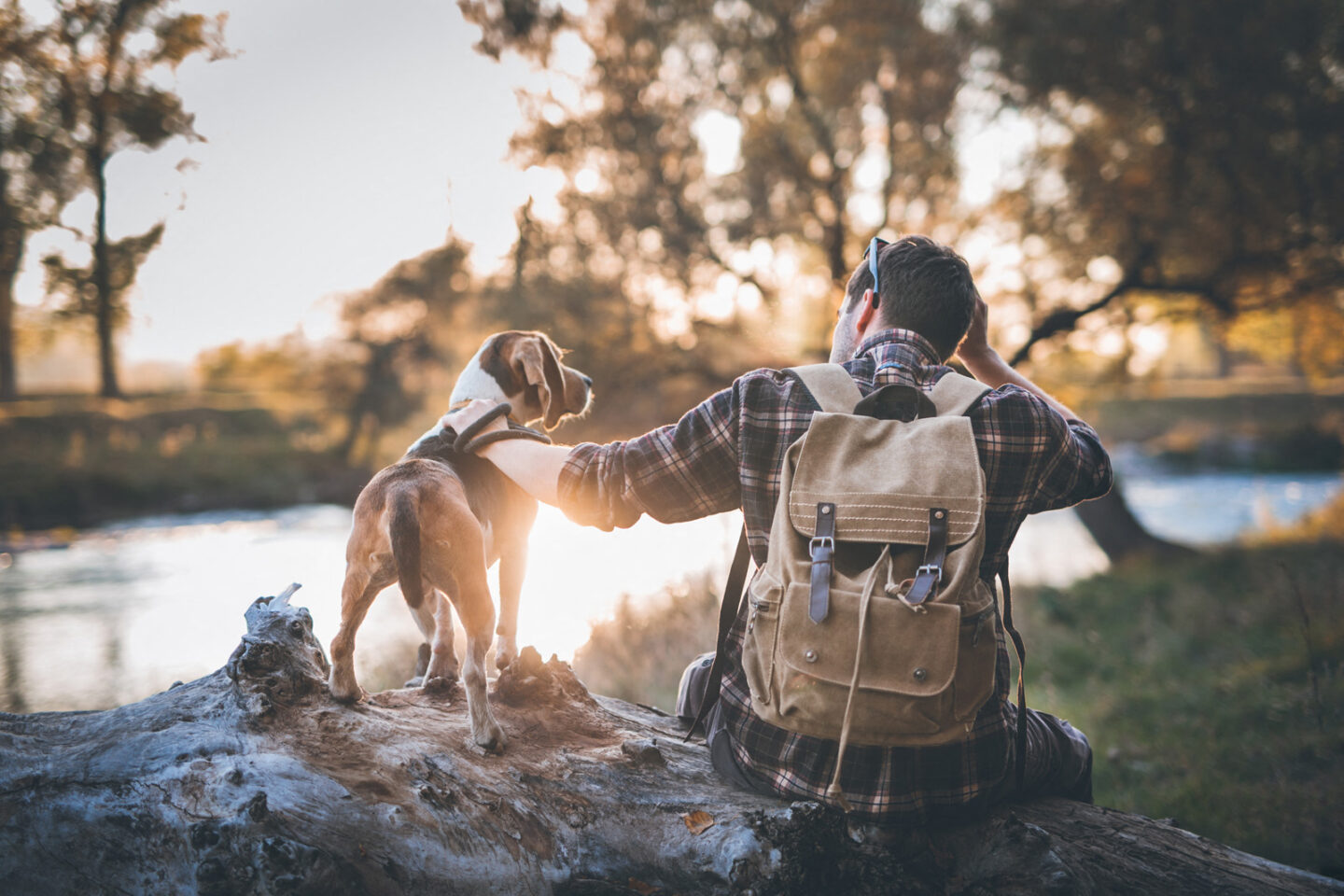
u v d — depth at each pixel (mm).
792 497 1672
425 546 2172
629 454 1889
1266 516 13234
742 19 11133
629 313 11469
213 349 29297
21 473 17375
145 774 1872
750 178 11578
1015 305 11039
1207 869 2027
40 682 7047
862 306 2035
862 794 1837
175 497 18266
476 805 1939
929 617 1553
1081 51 9539
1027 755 2086
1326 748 4441
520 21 8758
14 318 8133
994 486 1747
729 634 2039
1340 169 9070
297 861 1729
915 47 10539
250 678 2076
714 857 1834
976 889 1901
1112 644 7223
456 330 18656
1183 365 45438
